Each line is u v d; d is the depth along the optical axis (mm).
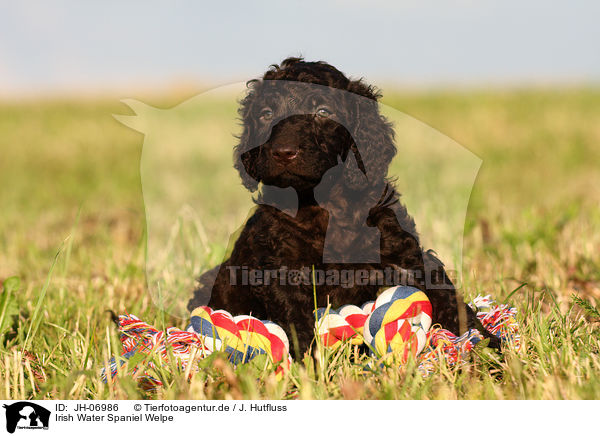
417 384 4363
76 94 37094
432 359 4746
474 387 4426
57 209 13977
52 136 25375
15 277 5719
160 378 4660
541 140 22125
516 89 34250
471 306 5867
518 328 5320
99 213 13078
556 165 18578
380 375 4461
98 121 28219
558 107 27812
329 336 5156
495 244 8969
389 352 4723
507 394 4406
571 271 7754
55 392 4652
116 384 4555
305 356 4824
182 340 4953
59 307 6488
